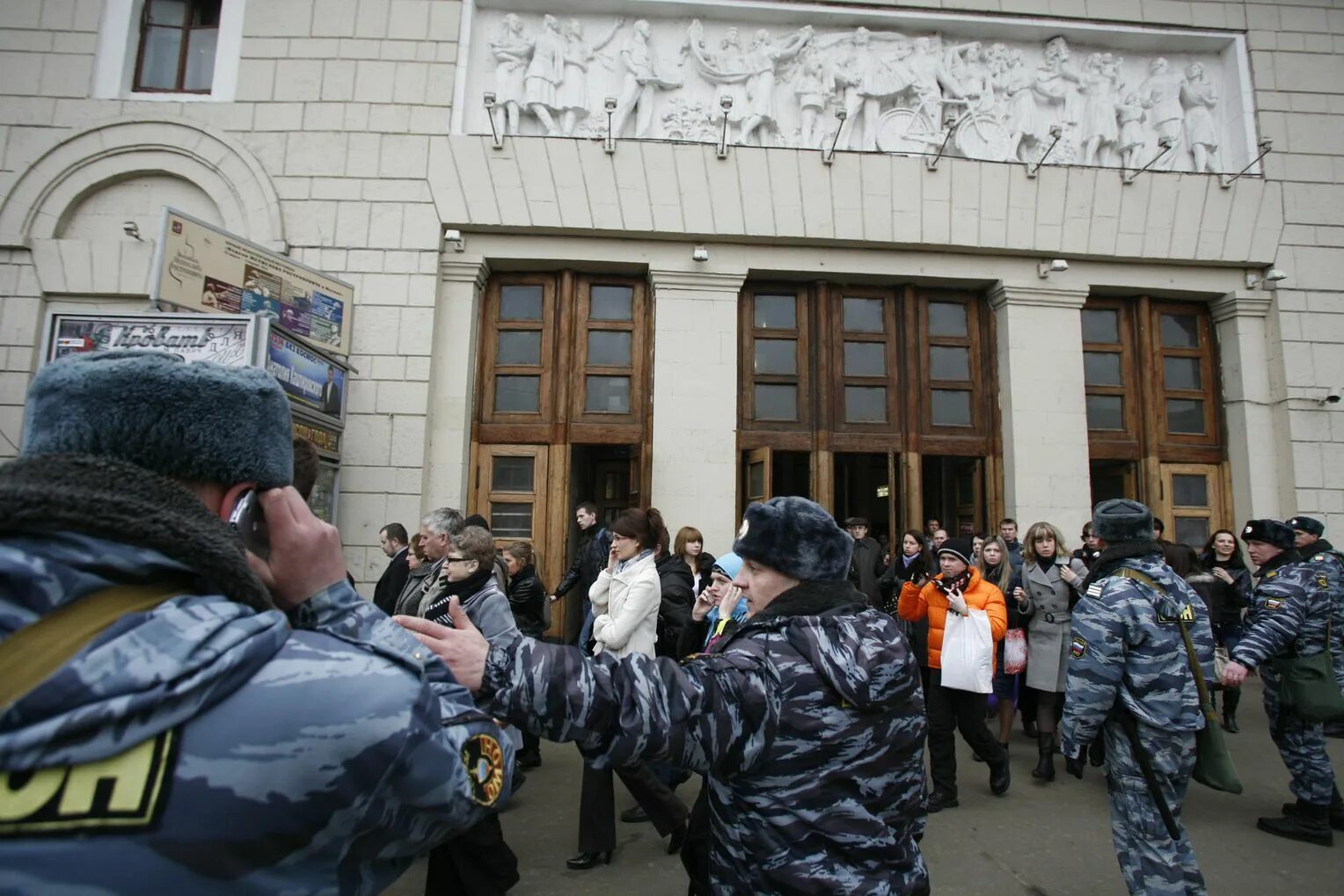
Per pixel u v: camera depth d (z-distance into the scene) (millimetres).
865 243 8898
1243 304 9242
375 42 8680
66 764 688
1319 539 4758
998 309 9250
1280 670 4242
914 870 1603
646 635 4098
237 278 6734
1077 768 5133
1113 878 3672
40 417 917
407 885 3588
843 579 1819
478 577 3279
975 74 9250
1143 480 9203
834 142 8602
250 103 8539
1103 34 9352
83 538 773
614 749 1367
